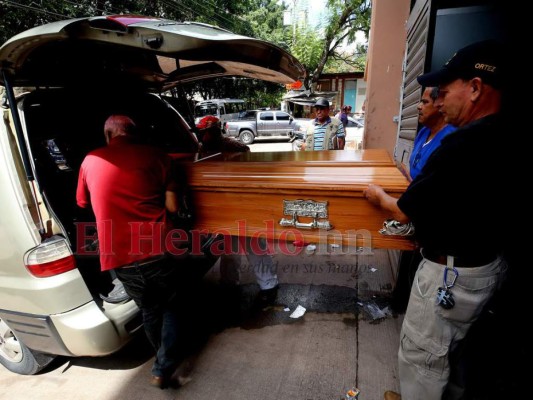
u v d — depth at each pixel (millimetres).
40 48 1816
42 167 2416
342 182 1690
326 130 4848
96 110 2934
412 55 3059
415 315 1364
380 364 2156
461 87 1168
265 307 2828
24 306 1909
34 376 2234
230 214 1967
